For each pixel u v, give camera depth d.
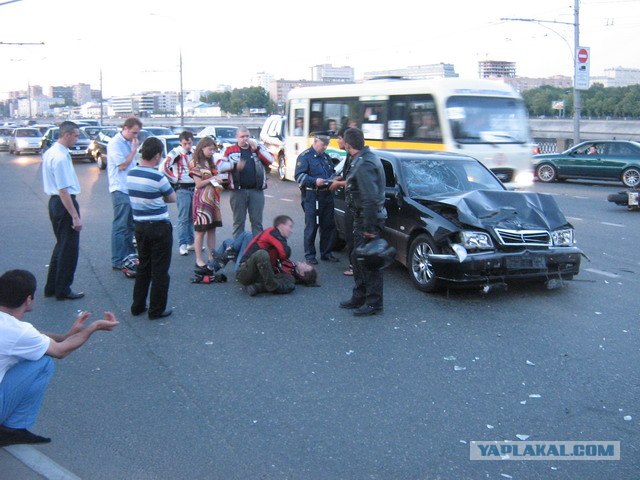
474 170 9.30
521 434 4.68
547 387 5.46
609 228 13.27
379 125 17.03
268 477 4.11
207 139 8.71
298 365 5.92
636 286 8.62
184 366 5.91
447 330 6.85
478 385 5.49
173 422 4.85
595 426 4.80
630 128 60.38
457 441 4.57
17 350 4.26
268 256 8.04
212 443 4.54
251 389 5.42
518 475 4.16
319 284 8.66
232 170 9.14
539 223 8.01
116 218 9.34
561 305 7.75
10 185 22.47
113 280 8.88
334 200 10.59
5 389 4.25
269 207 16.52
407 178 8.86
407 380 5.59
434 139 15.36
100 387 5.48
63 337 4.77
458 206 7.97
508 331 6.82
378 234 7.20
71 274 7.93
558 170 23.62
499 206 8.09
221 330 6.87
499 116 15.48
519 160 15.52
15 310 4.45
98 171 28.59
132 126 9.22
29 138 41.62
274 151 24.03
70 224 7.85
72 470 4.19
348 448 4.47
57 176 7.55
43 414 4.99
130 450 4.45
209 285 8.64
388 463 4.28
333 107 19.06
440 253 7.89
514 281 8.33
